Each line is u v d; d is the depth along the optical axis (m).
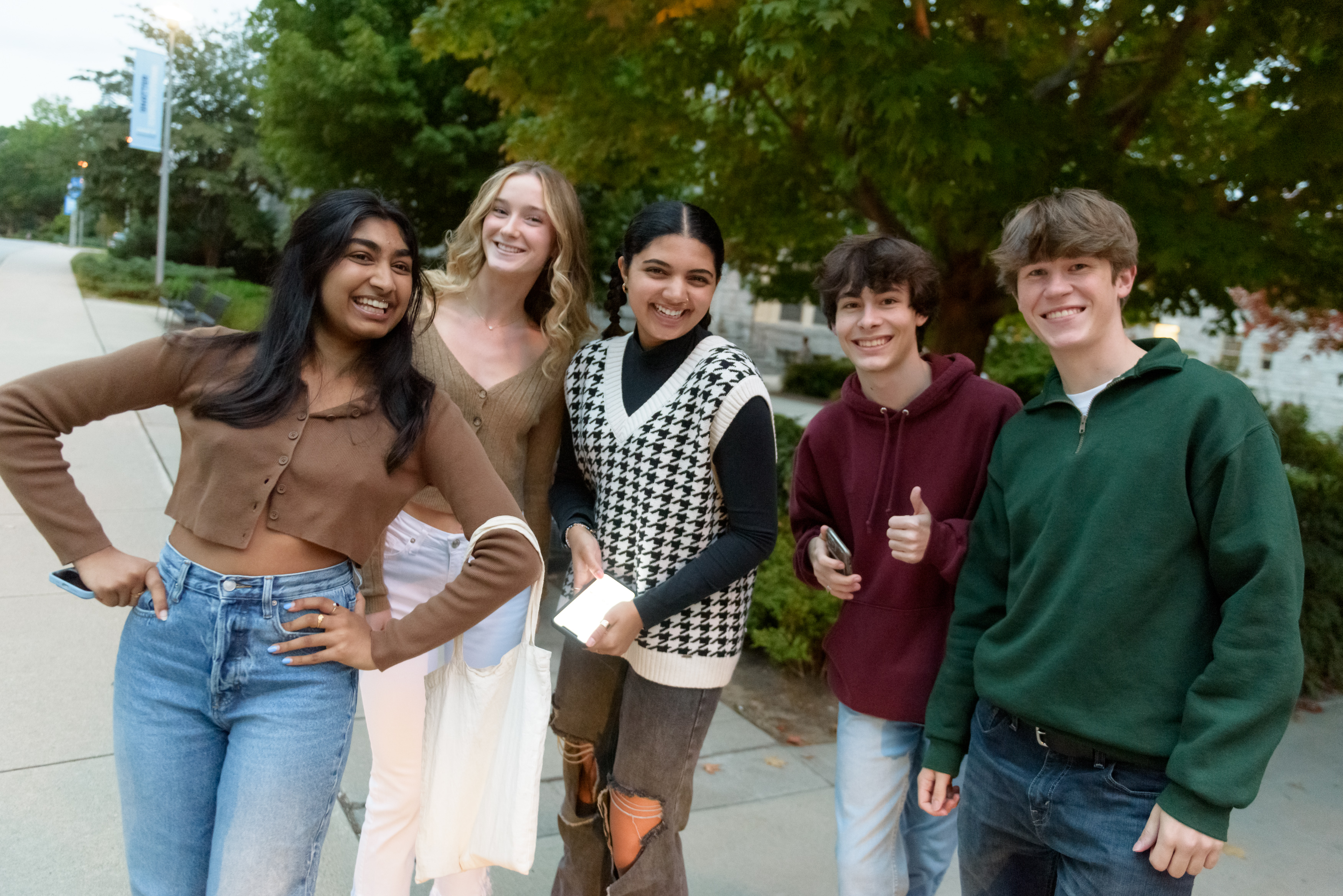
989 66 3.71
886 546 1.87
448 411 1.51
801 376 17.34
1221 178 4.30
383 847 1.87
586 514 1.92
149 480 5.37
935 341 5.54
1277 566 1.22
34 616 3.53
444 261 2.44
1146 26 4.05
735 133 5.57
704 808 2.82
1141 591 1.34
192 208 26.39
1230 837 2.96
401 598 1.90
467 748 1.62
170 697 1.36
